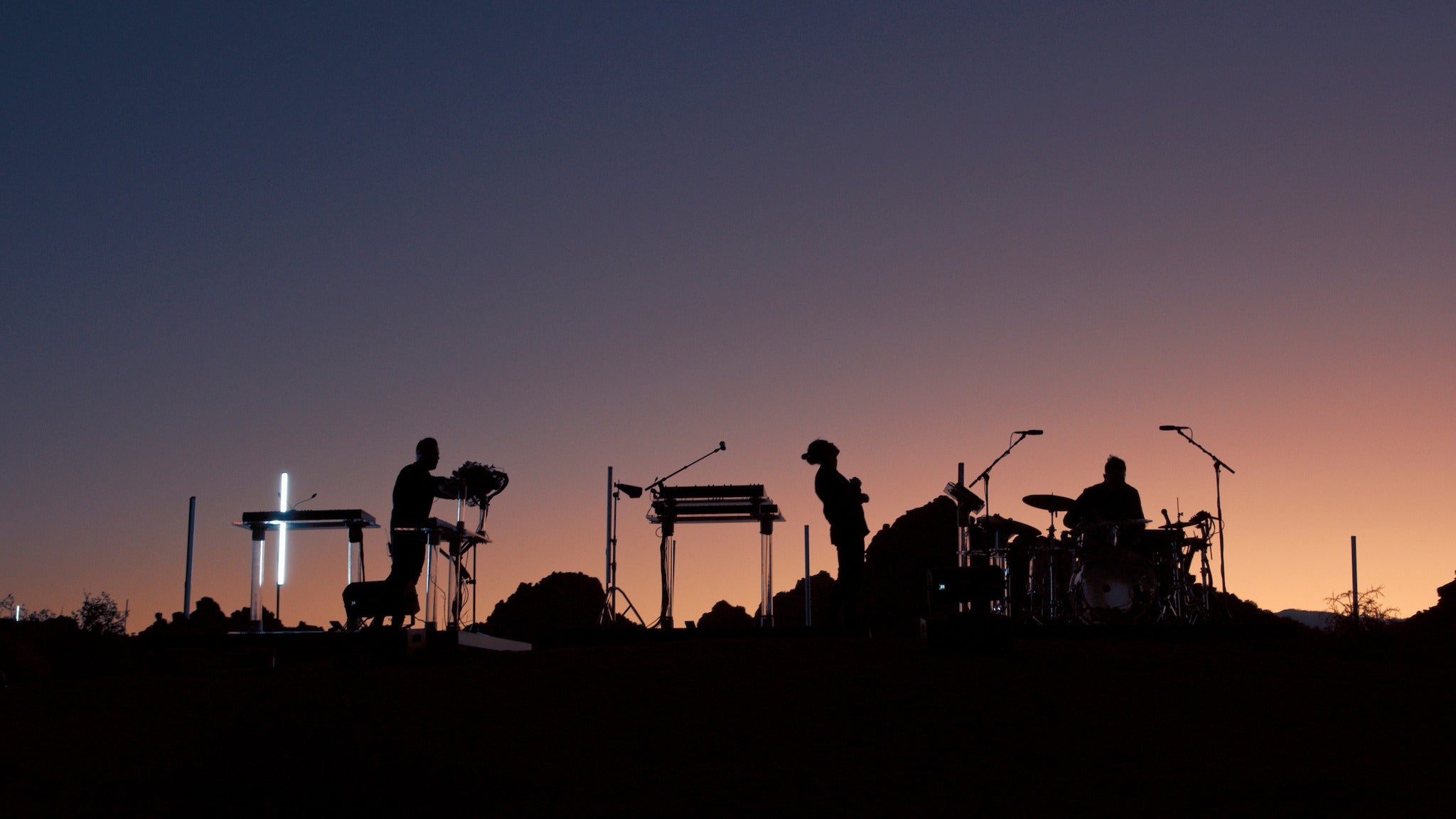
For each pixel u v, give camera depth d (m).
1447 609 11.82
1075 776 6.14
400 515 10.09
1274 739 6.78
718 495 13.30
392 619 10.09
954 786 6.01
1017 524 12.58
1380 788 5.91
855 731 7.05
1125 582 11.55
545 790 6.08
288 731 6.67
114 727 7.53
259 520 12.50
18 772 6.52
